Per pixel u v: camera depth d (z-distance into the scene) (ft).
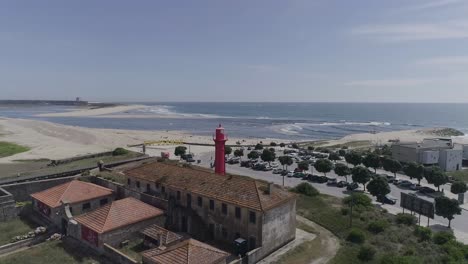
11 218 154.61
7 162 304.50
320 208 174.50
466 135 641.81
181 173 161.99
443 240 142.41
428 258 123.54
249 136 619.67
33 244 132.98
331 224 154.20
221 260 107.04
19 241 130.72
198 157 347.56
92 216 131.95
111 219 128.16
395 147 344.08
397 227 152.87
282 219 133.80
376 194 203.51
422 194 233.76
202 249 108.37
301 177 265.75
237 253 124.47
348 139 555.28
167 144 438.81
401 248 131.95
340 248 132.57
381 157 298.15
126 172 177.68
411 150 325.01
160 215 140.87
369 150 386.52
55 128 571.69
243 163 309.22
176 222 142.41
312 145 456.86
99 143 445.78
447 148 331.16
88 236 126.62
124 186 170.19
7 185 175.11
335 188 238.68
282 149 414.00
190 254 104.47
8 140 436.35
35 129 561.84
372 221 155.22
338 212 165.99
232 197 133.80
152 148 403.54
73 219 135.13
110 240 123.75
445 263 121.08
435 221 183.93
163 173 166.40
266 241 126.00
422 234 145.18
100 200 161.07
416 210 162.09
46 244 130.82
